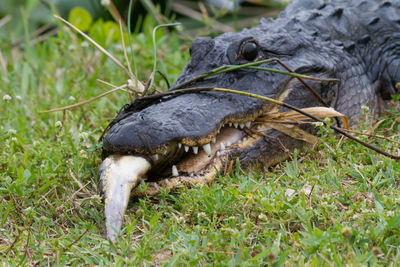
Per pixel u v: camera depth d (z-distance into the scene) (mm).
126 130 5492
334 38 8172
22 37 13727
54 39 10430
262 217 4777
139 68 9531
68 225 5305
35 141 7168
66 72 9578
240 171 6012
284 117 6336
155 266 4445
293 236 4562
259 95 6152
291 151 6477
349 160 6238
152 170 5777
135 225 5133
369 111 7879
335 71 7367
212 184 5664
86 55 10258
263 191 5324
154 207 5406
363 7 9266
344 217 4875
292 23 7816
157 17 11930
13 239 4945
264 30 7387
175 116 5586
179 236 4738
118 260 4336
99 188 5328
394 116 7383
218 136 6016
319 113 6309
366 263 4156
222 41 6828
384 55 8602
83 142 7180
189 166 5730
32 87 9531
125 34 11188
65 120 7828
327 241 4355
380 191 5465
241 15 15297
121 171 5324
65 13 14375
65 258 4590
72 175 5961
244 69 6371
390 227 4480
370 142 6738
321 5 9273
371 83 8344
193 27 14320
